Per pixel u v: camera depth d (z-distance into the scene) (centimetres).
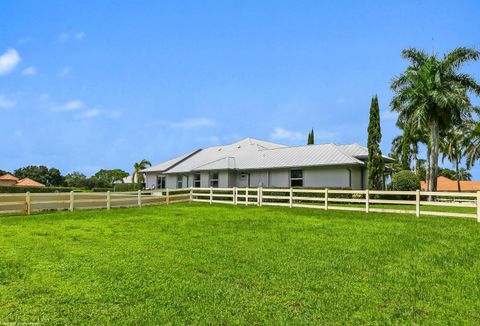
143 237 1028
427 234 1021
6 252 839
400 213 1525
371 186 2450
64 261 757
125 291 579
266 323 468
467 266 702
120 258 782
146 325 464
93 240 986
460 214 1377
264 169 2867
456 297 549
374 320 477
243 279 636
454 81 2542
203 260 760
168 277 649
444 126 2620
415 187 2291
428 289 583
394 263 730
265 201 2355
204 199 2572
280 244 916
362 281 624
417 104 2562
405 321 473
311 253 816
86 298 552
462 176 7288
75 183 7538
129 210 1856
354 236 1012
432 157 2595
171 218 1470
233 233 1084
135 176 6056
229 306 521
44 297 555
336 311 503
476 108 2573
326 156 2650
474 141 3859
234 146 3722
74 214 1656
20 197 1778
